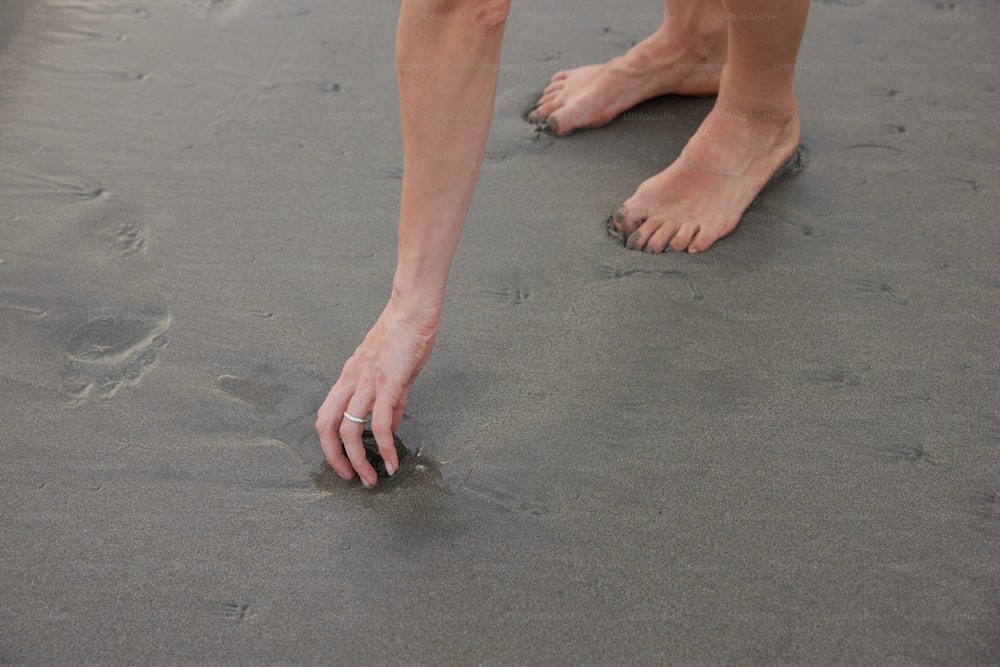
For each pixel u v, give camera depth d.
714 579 1.92
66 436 2.02
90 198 2.25
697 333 2.11
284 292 2.15
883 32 2.52
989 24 2.53
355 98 2.40
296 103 2.39
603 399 2.05
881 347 2.10
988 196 2.26
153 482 1.99
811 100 2.39
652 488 1.99
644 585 1.92
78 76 2.42
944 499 1.97
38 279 2.16
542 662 1.88
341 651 1.88
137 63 2.45
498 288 2.16
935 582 1.92
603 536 1.95
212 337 2.11
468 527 1.96
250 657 1.88
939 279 2.17
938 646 1.88
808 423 2.03
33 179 2.27
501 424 2.04
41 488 1.98
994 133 2.35
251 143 2.33
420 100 1.85
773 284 2.16
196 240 2.21
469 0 1.81
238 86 2.41
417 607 1.91
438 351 2.10
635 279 2.17
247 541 1.95
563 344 2.10
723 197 2.22
